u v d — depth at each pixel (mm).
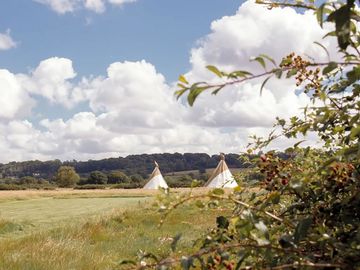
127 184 91688
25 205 38500
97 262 8156
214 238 1853
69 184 107375
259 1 1924
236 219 1681
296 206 2043
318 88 2129
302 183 1797
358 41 1554
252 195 2020
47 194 54812
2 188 94438
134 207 19312
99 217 16500
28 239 12156
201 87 1379
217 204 1931
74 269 7887
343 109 1828
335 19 1261
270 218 1836
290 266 1570
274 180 2105
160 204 1770
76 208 32656
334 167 1948
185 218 11273
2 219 18328
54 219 23281
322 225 1792
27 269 7953
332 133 2234
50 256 8742
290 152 2383
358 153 1629
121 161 138000
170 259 1708
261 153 2377
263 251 1697
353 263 1529
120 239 11547
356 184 1898
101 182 106688
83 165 148375
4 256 8945
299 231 1583
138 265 1807
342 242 1782
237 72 1361
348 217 1835
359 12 1558
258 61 1380
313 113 2281
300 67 1669
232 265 1838
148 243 10297
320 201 2014
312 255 1622
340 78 2096
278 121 2439
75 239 11828
